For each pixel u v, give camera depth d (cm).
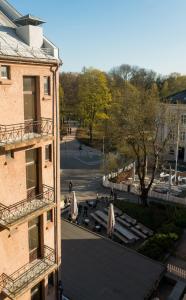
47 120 1611
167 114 3747
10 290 1501
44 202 1634
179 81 11412
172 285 2302
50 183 1738
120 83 10762
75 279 2109
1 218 1420
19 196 1552
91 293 1988
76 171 5475
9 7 1806
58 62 1616
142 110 3662
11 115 1446
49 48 1605
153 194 4234
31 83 1559
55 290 1878
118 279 2130
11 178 1492
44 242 1753
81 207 3825
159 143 4031
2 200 1464
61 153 6675
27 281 1573
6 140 1399
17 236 1563
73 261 2302
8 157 1464
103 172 5231
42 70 1566
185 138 6156
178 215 3422
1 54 1334
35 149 1633
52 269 1731
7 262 1535
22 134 1495
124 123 3884
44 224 1728
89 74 7144
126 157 4803
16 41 1559
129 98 4047
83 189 4559
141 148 3850
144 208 3691
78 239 2597
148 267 2275
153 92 4275
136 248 2955
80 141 7669
